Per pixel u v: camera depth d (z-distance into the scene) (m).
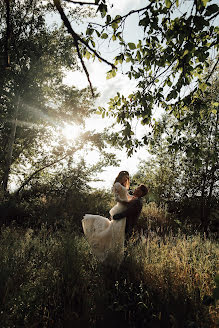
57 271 3.24
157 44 2.81
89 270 3.63
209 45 2.80
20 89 10.02
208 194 9.45
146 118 2.99
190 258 3.89
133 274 3.33
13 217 7.62
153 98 2.99
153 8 2.44
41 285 2.97
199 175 9.53
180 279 3.14
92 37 2.73
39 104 10.41
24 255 3.73
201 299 2.74
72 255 3.57
